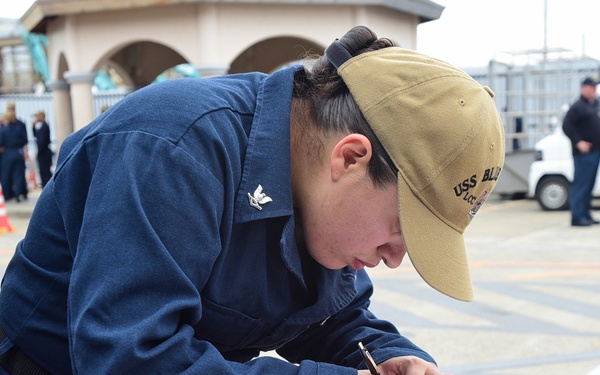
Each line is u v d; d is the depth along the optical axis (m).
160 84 1.17
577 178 8.47
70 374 1.22
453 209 1.12
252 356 1.35
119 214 1.01
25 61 19.16
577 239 7.69
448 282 1.11
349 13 9.59
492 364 3.68
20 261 1.22
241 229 1.15
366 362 1.25
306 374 1.10
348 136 1.11
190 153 1.06
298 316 1.27
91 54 10.33
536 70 11.55
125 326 0.97
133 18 9.78
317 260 1.23
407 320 4.54
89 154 1.11
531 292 5.26
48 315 1.19
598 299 5.03
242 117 1.17
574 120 8.32
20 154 12.52
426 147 1.09
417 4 10.22
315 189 1.17
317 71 1.22
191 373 1.00
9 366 1.23
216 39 9.22
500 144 1.14
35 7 10.67
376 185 1.11
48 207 1.21
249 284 1.18
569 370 3.57
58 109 12.27
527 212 9.98
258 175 1.13
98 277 1.00
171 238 1.02
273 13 9.37
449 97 1.10
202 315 1.16
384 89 1.11
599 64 11.34
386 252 1.19
